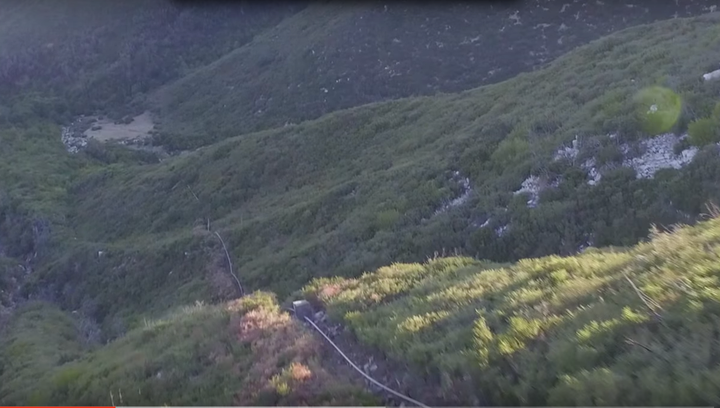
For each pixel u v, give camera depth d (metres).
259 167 37.31
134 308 26.81
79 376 11.40
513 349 6.82
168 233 35.22
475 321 7.91
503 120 23.73
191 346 10.54
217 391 8.69
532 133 20.41
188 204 37.75
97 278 31.36
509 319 7.75
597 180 16.08
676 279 6.99
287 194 32.81
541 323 7.16
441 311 9.01
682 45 23.05
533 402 5.96
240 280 22.34
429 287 10.89
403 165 25.61
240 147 40.94
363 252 19.00
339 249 20.48
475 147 21.91
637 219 14.04
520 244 15.58
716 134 14.73
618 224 14.23
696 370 5.23
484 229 16.66
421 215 19.77
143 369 10.12
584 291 7.90
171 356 10.29
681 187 14.05
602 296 7.57
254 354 9.48
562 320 7.10
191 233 30.53
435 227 18.06
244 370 9.05
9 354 18.88
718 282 6.61
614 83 21.89
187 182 41.03
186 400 8.70
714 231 8.70
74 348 19.89
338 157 34.41
